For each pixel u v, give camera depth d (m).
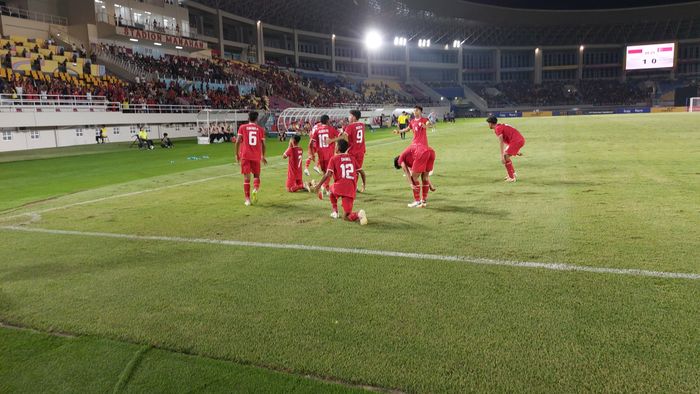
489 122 10.78
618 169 12.04
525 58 89.44
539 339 3.47
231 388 3.05
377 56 83.06
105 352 3.54
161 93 40.16
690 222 6.50
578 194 8.95
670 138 20.72
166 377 3.19
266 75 59.16
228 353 3.46
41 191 12.27
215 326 3.88
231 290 4.64
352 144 10.06
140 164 18.84
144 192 11.29
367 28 76.69
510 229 6.51
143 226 7.59
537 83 87.69
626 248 5.44
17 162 20.41
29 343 3.72
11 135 27.86
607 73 87.31
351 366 3.23
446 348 3.40
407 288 4.51
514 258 5.26
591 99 81.50
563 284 4.45
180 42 48.38
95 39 42.00
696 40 81.06
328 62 77.38
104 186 12.65
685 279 4.44
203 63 50.66
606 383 2.94
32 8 40.19
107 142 33.62
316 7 65.00
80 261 5.76
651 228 6.26
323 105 59.91
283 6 63.09
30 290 4.82
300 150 10.68
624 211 7.34
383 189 10.56
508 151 10.67
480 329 3.65
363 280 4.77
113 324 3.99
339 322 3.87
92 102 32.78
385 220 7.40
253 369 3.25
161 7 48.97
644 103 78.94
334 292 4.49
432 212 7.86
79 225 7.80
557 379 2.99
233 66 56.66
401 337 3.58
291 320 3.94
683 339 3.38
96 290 4.77
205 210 8.84
